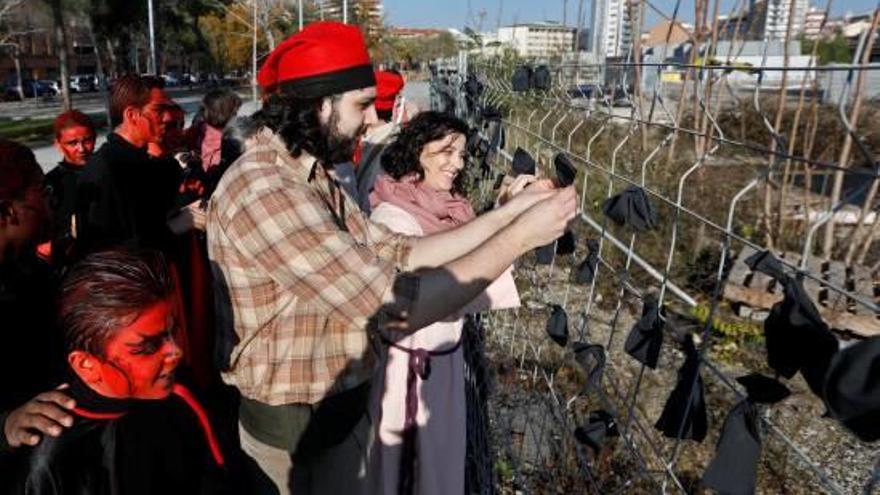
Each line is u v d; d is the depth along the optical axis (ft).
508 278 7.11
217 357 5.74
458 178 7.45
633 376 10.85
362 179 9.84
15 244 4.84
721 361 11.89
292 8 106.63
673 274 12.13
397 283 4.53
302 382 5.48
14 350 4.48
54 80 178.09
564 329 6.04
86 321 3.75
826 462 9.36
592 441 5.47
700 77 7.05
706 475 3.32
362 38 5.27
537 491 7.96
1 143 4.98
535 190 5.60
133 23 84.12
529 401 8.81
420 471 6.99
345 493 6.37
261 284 5.21
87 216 7.92
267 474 5.81
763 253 3.45
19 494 3.83
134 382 3.92
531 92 8.63
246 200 4.76
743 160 7.93
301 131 4.91
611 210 4.87
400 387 6.86
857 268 10.36
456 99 17.99
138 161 8.45
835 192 9.79
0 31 109.81
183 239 7.53
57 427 3.82
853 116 7.91
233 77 201.36
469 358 10.04
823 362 2.77
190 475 4.50
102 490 4.01
